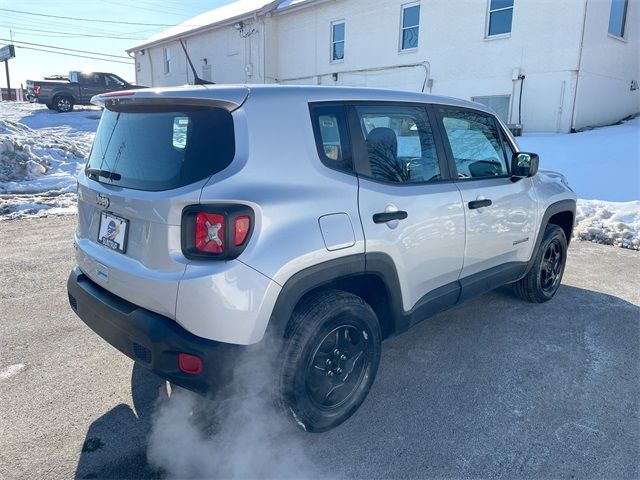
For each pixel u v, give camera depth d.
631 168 9.64
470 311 4.34
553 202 4.27
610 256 6.18
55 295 4.48
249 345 2.22
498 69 14.02
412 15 16.12
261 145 2.31
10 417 2.71
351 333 2.68
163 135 2.42
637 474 2.37
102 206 2.58
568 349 3.63
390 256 2.75
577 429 2.70
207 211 2.14
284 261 2.25
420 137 3.13
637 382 3.20
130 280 2.36
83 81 22.09
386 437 2.62
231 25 22.58
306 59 20.14
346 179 2.60
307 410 2.49
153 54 29.41
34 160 10.23
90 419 2.72
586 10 12.23
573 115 12.81
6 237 6.45
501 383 3.16
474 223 3.38
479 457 2.48
